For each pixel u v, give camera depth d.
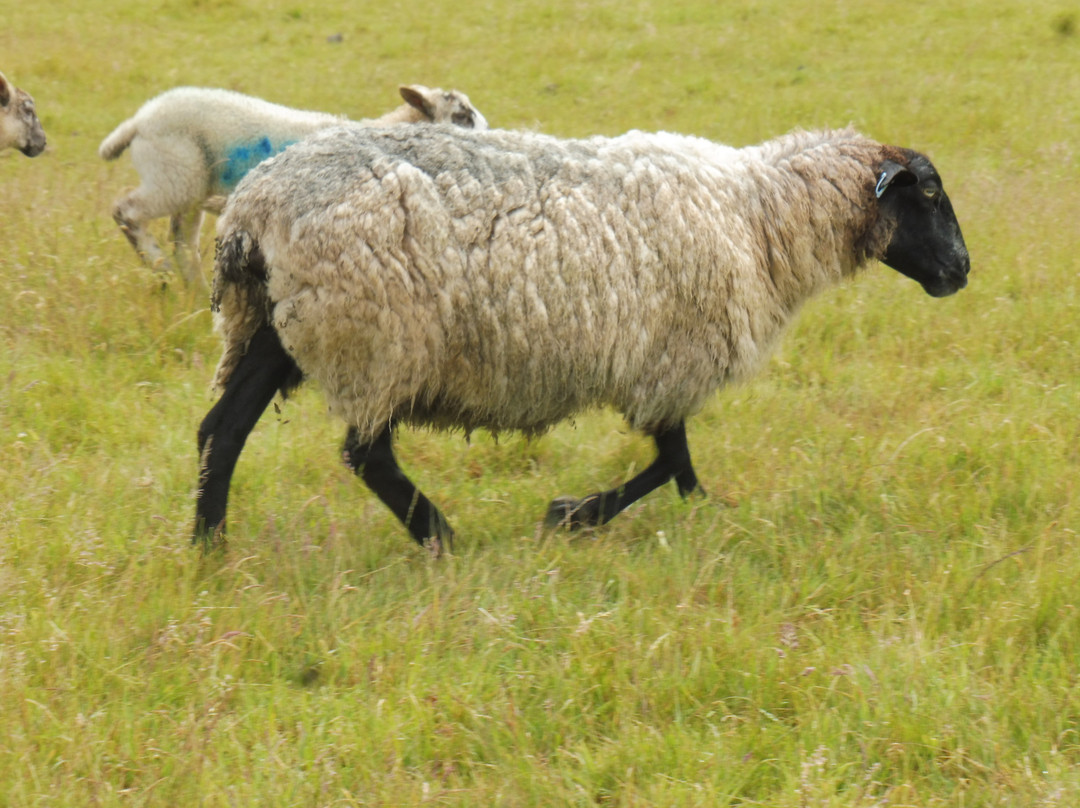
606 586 6.54
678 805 4.66
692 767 4.91
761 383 9.65
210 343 9.88
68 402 8.51
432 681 5.43
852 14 25.30
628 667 5.51
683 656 5.68
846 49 23.34
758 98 20.42
